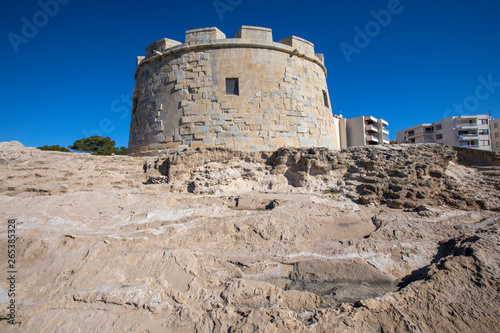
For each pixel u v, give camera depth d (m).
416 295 5.47
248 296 5.68
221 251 7.49
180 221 8.70
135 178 12.21
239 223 8.41
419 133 63.69
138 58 19.23
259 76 15.66
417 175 12.51
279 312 5.01
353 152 14.26
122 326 4.83
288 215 8.95
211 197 10.82
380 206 10.60
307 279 6.60
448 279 5.79
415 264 7.10
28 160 11.88
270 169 13.30
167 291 5.71
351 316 5.01
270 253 7.40
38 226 7.95
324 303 5.66
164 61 16.72
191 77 15.66
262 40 16.17
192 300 5.58
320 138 17.09
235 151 13.62
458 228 8.57
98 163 12.80
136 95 18.08
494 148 59.41
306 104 16.75
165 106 15.97
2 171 11.02
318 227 8.71
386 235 8.36
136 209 9.30
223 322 4.89
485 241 6.73
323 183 12.40
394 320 4.93
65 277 6.08
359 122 36.06
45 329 4.78
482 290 5.44
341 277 6.65
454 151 16.47
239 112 15.11
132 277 6.12
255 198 10.77
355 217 9.35
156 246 7.41
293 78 16.56
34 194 9.70
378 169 12.71
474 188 13.27
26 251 6.77
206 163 13.24
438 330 4.71
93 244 7.07
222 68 15.61
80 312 5.13
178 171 12.39
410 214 9.61
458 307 5.12
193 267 6.50
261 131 15.08
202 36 16.11
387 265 7.02
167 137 15.52
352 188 11.77
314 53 18.59
